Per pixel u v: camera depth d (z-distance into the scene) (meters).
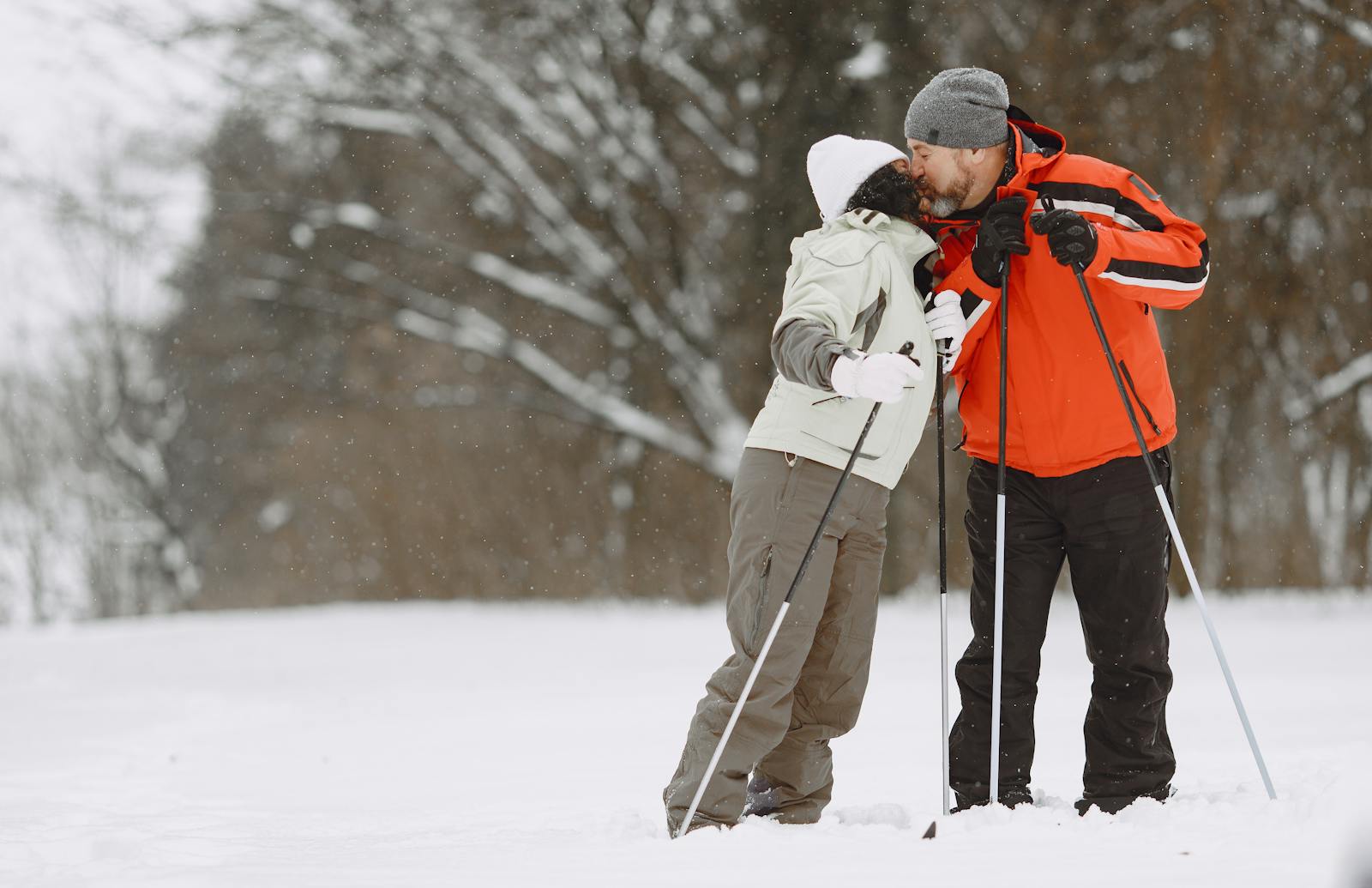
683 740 16.81
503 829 10.42
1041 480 10.53
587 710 20.38
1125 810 8.89
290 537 72.88
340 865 8.45
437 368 56.00
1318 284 36.06
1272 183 35.56
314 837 10.34
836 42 44.06
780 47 45.06
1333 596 37.38
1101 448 10.31
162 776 14.92
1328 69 34.62
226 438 80.06
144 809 12.42
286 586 74.62
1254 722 16.17
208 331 58.03
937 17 42.03
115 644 37.31
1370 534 38.16
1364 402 37.72
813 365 9.21
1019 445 10.52
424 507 56.66
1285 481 40.47
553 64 50.19
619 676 25.50
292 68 50.09
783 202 45.88
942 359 10.28
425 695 23.41
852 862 7.61
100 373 91.19
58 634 44.06
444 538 56.28
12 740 18.30
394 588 57.16
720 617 39.66
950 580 42.06
